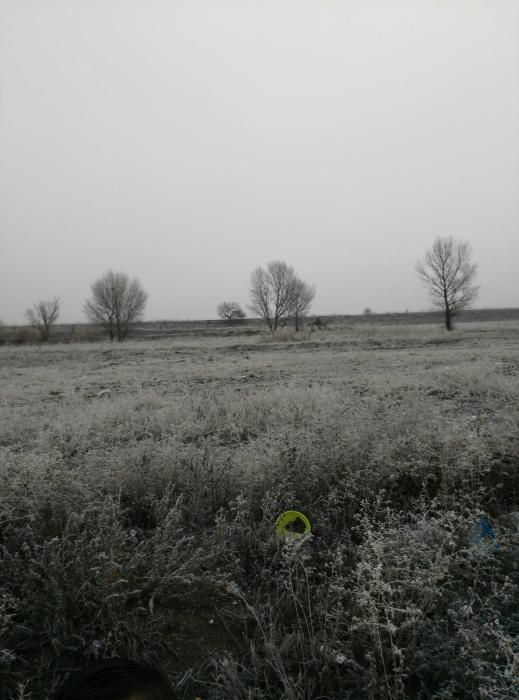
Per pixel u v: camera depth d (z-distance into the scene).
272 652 2.35
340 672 2.39
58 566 2.64
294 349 24.38
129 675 1.97
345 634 2.58
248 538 3.39
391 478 3.95
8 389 12.41
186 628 2.75
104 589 2.58
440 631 2.55
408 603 2.51
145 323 67.62
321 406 7.11
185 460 4.55
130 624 2.60
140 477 4.20
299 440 4.72
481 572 2.97
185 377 13.88
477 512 3.21
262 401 8.14
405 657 2.36
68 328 52.75
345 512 3.80
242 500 3.59
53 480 3.57
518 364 13.06
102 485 3.86
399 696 2.21
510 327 37.41
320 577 3.11
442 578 2.77
